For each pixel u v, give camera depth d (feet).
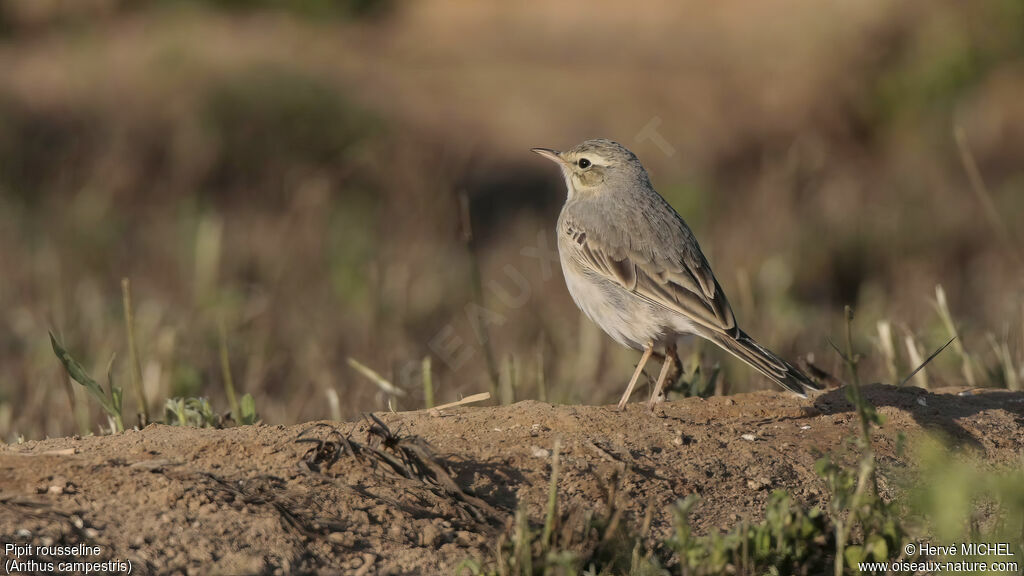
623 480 22.61
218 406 36.81
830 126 82.28
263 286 55.77
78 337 43.57
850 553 19.36
